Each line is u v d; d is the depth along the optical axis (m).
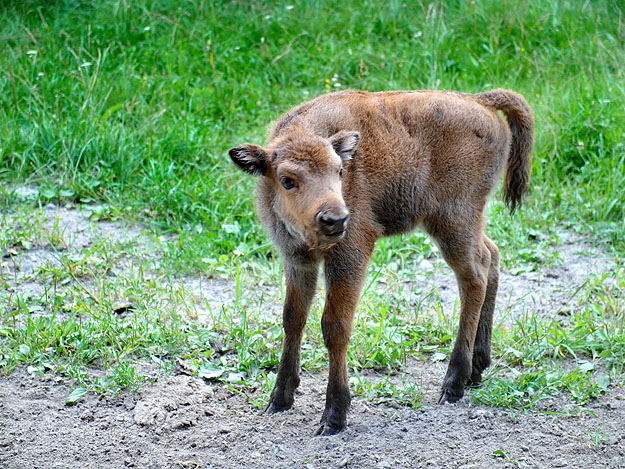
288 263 12.11
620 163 19.86
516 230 18.78
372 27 27.27
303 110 12.41
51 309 15.09
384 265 17.34
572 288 16.47
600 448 11.12
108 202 19.59
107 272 16.67
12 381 12.79
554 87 23.50
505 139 13.42
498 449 11.07
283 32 27.08
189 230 18.59
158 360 13.45
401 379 13.30
